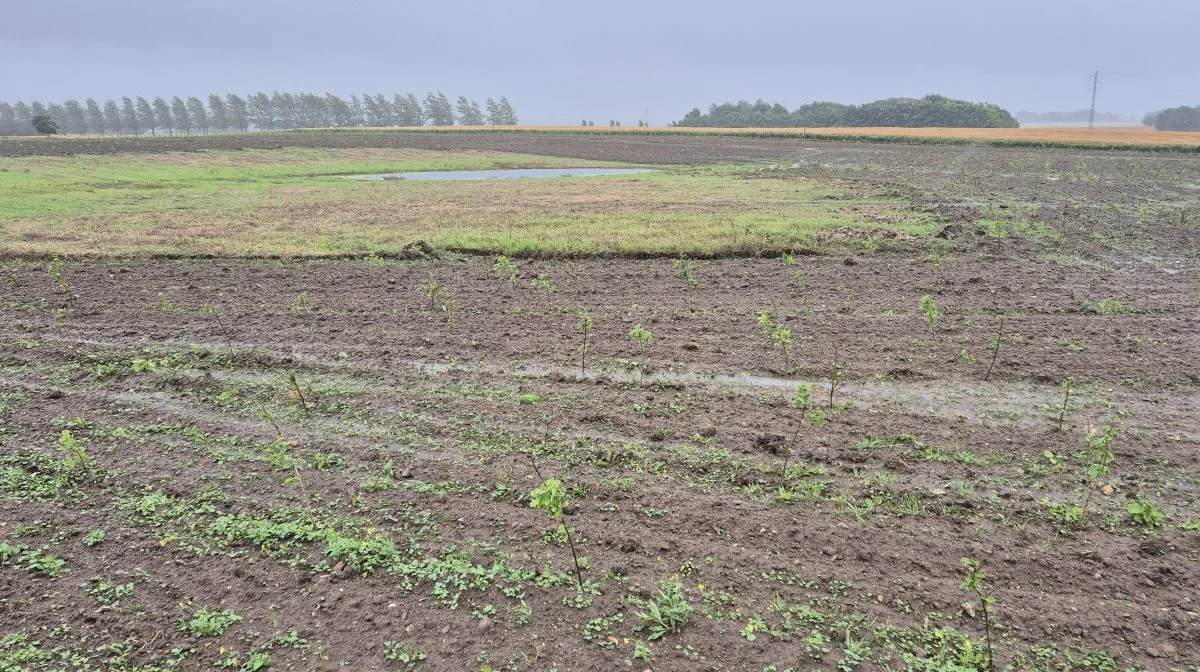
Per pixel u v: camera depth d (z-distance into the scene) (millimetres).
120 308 10102
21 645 3770
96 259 13383
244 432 6199
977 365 7555
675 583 4203
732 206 19625
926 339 8375
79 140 59281
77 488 5297
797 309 9695
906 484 5230
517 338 8633
